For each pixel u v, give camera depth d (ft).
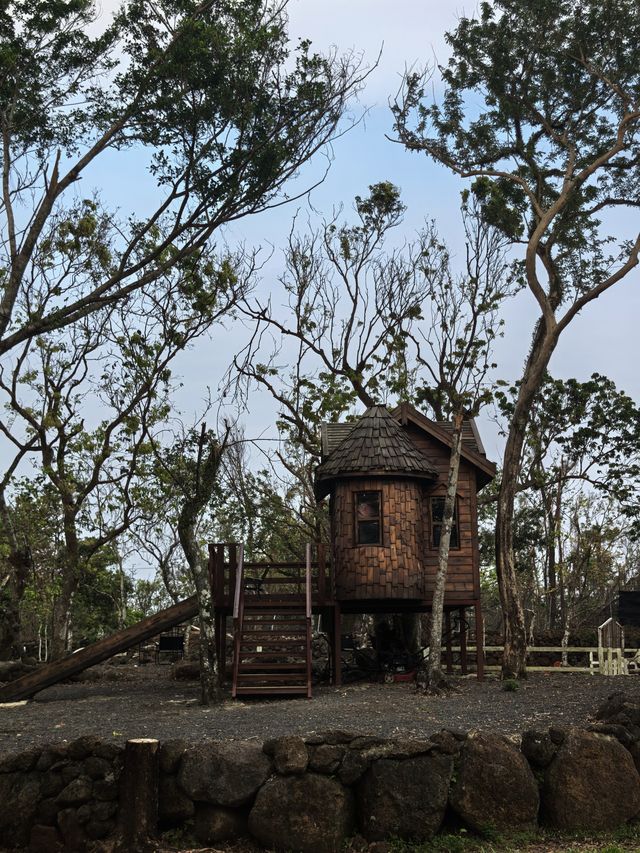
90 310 67.56
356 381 106.52
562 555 120.67
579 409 124.16
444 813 31.76
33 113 69.67
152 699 66.64
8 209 69.15
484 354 70.18
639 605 116.37
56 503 110.73
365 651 79.92
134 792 30.73
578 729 33.73
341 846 30.89
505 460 78.95
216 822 31.12
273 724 44.86
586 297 76.95
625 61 81.97
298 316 107.04
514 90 86.12
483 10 84.33
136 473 95.14
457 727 40.73
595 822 32.24
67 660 71.31
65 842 30.66
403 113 86.53
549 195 89.04
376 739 32.40
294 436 109.91
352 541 72.69
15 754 32.24
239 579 68.03
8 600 113.39
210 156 66.49
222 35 64.34
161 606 185.06
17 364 92.12
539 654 97.86
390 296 108.37
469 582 75.87
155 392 91.97
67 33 68.59
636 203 88.53
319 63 66.54
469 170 86.79
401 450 73.97
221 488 103.35
